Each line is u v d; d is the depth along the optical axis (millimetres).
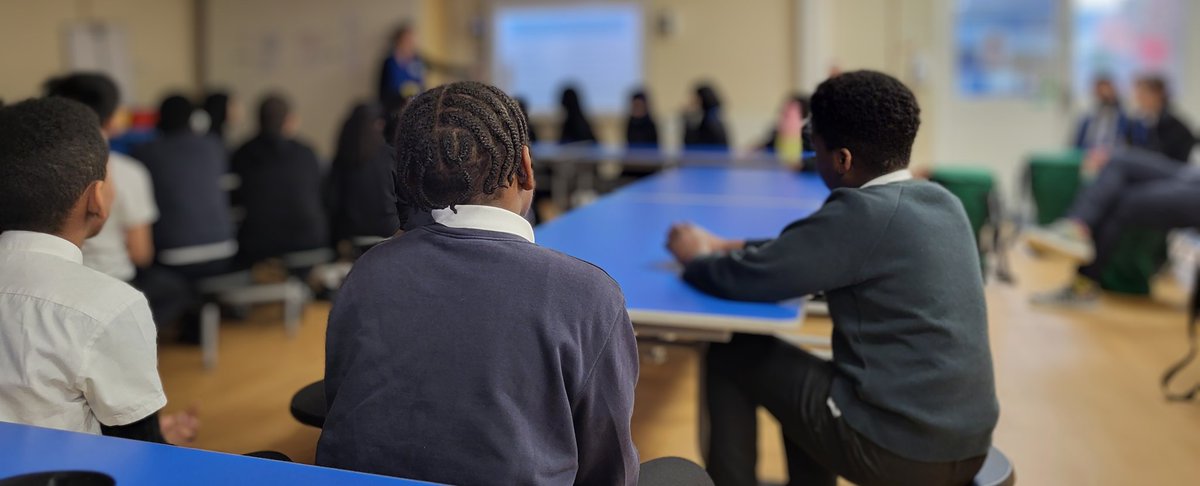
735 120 7883
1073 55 7367
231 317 4027
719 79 7895
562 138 7152
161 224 3279
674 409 2789
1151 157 4391
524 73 8383
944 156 7742
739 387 1762
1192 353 3201
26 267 1159
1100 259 4281
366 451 931
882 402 1420
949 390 1400
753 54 7777
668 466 1173
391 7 8078
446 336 941
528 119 1069
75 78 2400
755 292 1566
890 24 7594
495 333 937
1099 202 4332
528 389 934
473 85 1012
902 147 1479
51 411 1112
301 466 845
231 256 3572
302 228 3777
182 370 3287
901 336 1412
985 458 1482
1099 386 3135
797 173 4367
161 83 8133
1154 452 2549
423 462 922
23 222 1189
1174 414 2855
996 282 4062
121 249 2629
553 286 960
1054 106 7465
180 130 3404
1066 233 4461
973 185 3721
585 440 1003
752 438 1786
